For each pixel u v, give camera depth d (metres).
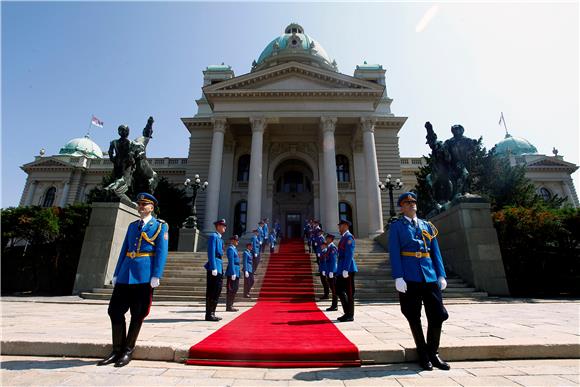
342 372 3.33
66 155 41.34
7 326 5.29
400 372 3.32
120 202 12.86
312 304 9.83
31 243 19.91
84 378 3.07
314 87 27.05
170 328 5.31
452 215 13.17
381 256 15.59
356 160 29.62
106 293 11.35
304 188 33.22
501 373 3.25
